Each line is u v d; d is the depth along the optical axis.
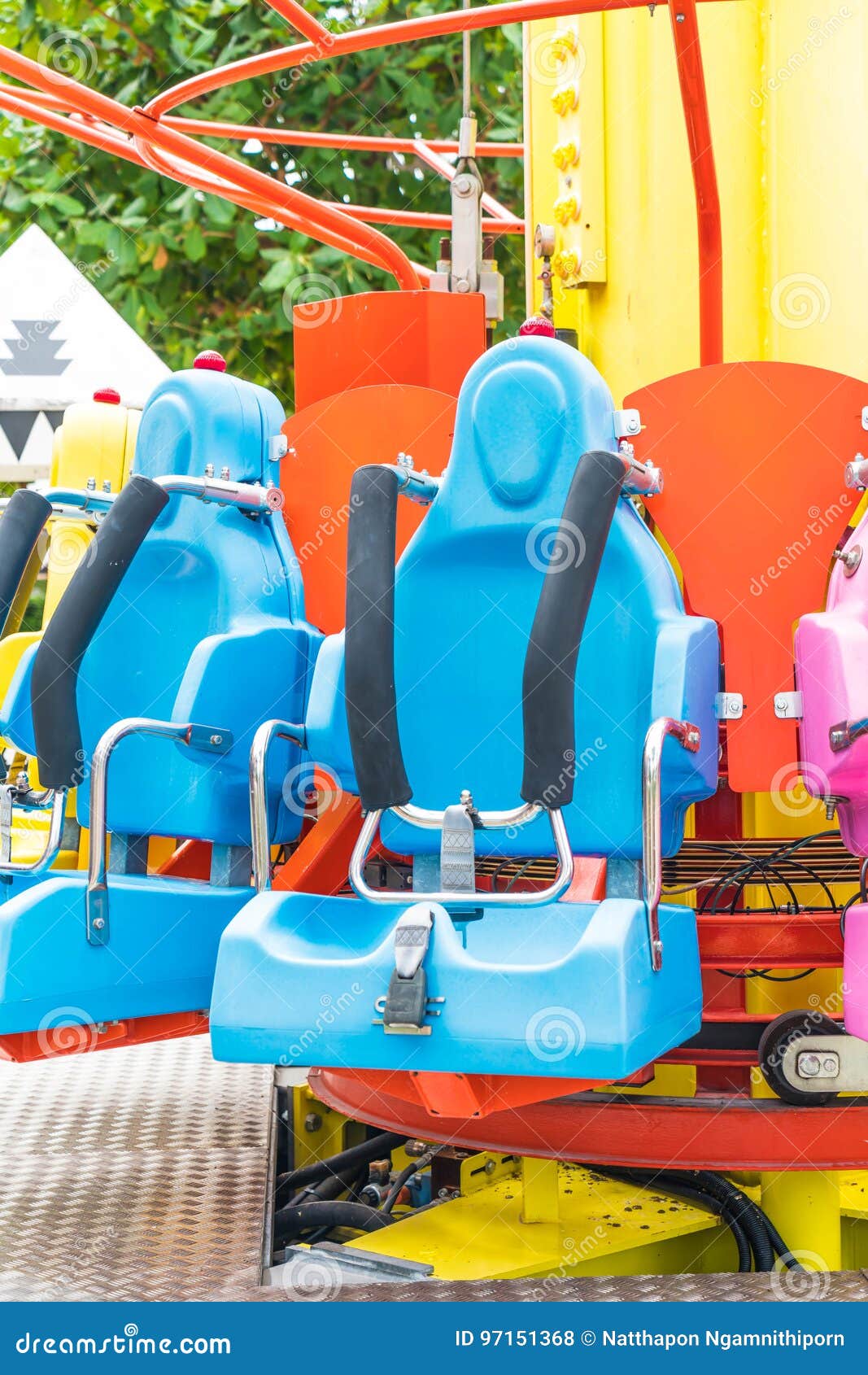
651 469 2.02
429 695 2.10
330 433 2.60
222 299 8.52
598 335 3.17
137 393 5.14
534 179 3.40
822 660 1.85
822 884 2.27
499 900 1.75
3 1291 1.74
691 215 2.94
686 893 2.29
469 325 2.87
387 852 2.61
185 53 7.78
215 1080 3.05
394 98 7.79
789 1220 2.23
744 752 2.05
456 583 2.09
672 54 2.96
